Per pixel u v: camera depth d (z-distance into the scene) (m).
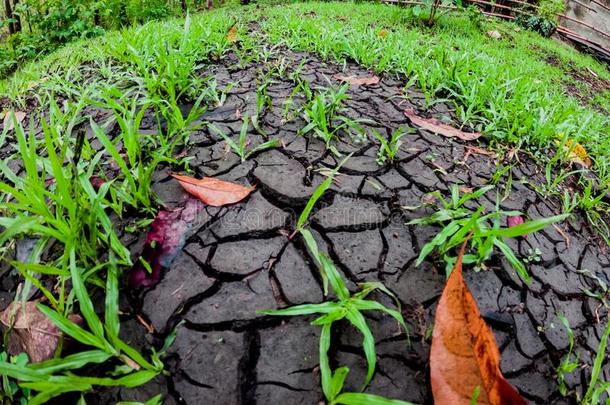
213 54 2.90
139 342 1.11
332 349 1.11
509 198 1.75
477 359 0.92
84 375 1.04
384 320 1.18
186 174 1.62
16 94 2.54
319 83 2.53
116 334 1.01
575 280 1.46
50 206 1.41
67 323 0.94
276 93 2.32
